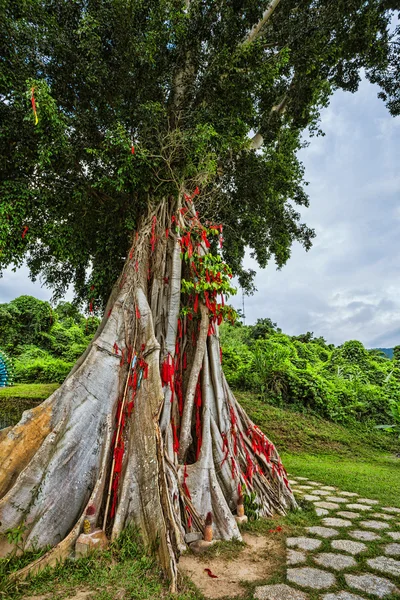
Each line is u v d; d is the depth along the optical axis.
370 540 4.36
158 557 3.40
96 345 4.94
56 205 6.27
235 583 3.31
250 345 22.80
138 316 5.20
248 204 9.91
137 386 4.66
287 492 5.59
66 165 5.98
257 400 13.02
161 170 6.30
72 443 4.19
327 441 10.95
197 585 3.25
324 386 13.34
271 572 3.54
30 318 25.59
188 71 7.08
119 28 5.90
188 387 5.16
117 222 7.19
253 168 9.00
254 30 7.58
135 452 4.23
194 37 6.53
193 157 6.33
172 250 6.03
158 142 6.23
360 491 6.71
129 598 2.88
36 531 3.66
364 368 18.48
